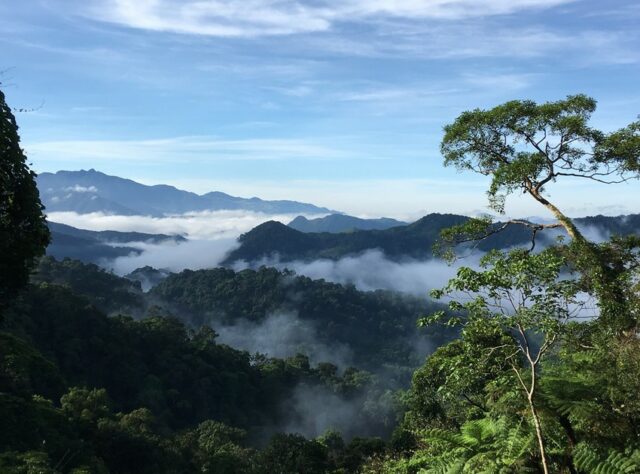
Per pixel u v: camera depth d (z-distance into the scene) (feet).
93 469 95.40
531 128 48.78
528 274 16.72
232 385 254.88
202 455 133.80
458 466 20.43
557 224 48.21
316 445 138.51
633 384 19.85
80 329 218.38
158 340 249.14
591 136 47.42
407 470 27.99
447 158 54.08
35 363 138.10
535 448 19.36
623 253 42.14
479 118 49.55
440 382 50.70
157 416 201.26
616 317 24.89
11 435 86.69
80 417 124.98
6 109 28.76
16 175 30.48
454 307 18.28
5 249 31.27
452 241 54.08
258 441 229.86
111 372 213.05
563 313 17.02
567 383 20.61
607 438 19.03
